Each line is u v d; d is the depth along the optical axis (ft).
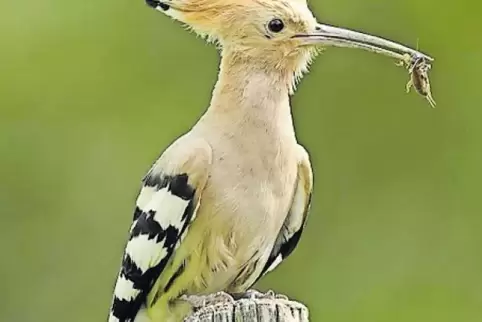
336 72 50.19
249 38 29.14
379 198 49.96
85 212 50.88
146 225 28.84
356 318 48.03
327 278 48.49
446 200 49.96
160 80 51.90
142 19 52.24
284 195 28.91
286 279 48.14
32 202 50.83
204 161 28.25
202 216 28.30
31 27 52.49
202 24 29.53
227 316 25.64
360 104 50.19
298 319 25.85
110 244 50.62
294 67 29.48
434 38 50.31
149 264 28.84
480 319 48.34
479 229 49.55
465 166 49.98
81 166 51.29
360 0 50.19
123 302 29.40
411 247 49.44
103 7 52.60
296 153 29.30
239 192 28.30
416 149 50.21
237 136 28.55
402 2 50.16
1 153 51.13
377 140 50.11
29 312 49.67
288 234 30.32
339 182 49.96
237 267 28.73
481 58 50.16
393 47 30.32
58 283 50.01
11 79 51.90
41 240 50.49
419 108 50.16
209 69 51.83
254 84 28.99
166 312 29.01
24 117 51.60
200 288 28.89
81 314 49.75
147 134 51.47
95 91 51.96
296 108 50.06
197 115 51.60
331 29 29.68
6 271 49.98
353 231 49.55
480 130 50.11
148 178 29.37
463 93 50.24
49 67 52.13
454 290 48.78
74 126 51.70
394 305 48.26
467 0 49.88
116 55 52.24
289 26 29.25
